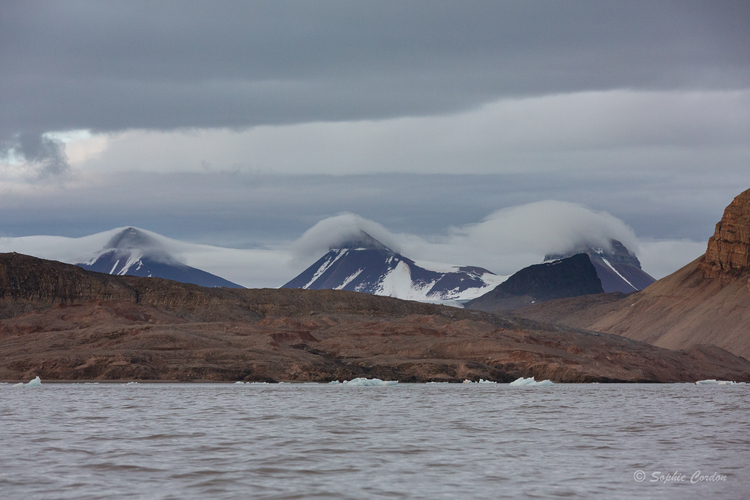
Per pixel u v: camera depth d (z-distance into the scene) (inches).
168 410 4493.1
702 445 2913.4
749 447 2859.3
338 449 2738.7
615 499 1902.1
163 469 2271.2
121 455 2536.9
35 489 1973.4
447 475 2214.6
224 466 2336.4
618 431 3447.3
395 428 3526.1
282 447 2775.6
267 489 1993.1
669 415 4461.1
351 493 1953.7
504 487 2041.1
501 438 3134.8
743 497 1934.1
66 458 2463.1
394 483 2089.1
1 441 2876.5
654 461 2493.8
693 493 1975.9
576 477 2193.7
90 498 1873.8
